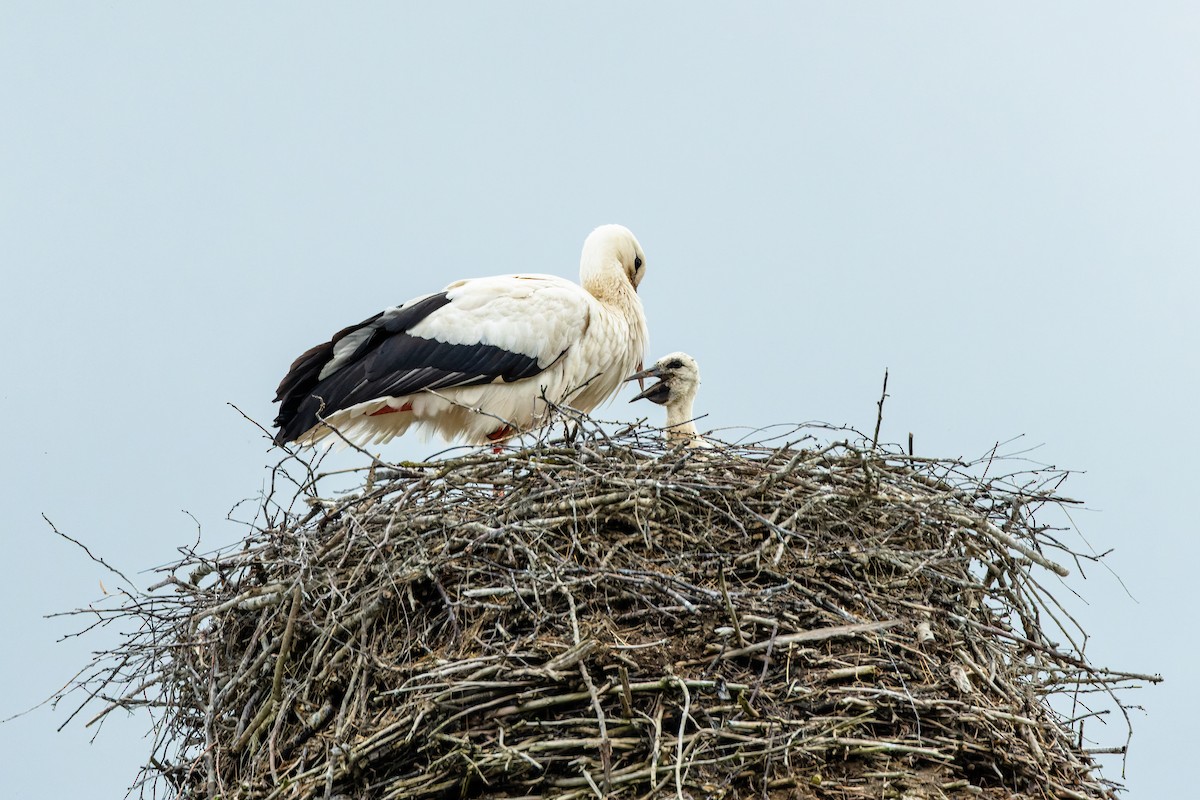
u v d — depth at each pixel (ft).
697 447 43.73
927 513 42.16
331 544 41.09
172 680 42.75
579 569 38.70
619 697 36.63
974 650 40.11
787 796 35.88
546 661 37.06
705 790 35.32
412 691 37.22
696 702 36.60
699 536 40.83
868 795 36.14
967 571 42.63
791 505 41.70
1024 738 38.60
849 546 41.14
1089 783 39.50
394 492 42.42
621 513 40.88
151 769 42.14
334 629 39.22
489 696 36.76
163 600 43.34
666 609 37.96
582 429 43.80
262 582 43.32
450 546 39.99
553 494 41.06
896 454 42.98
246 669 40.83
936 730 37.81
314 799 37.09
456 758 36.19
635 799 35.29
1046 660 41.52
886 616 39.37
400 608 39.73
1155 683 39.91
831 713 37.14
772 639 37.22
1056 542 42.68
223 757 40.86
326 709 38.93
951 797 36.70
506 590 38.22
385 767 37.22
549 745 35.81
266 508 43.27
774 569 39.47
